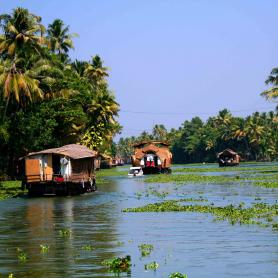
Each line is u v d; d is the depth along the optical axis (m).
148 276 26.08
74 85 118.12
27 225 45.22
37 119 104.44
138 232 39.53
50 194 78.50
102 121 145.88
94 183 87.56
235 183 96.19
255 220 44.03
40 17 104.50
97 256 30.84
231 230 39.09
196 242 34.72
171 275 25.09
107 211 54.59
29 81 96.31
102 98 143.00
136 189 86.94
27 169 78.00
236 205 56.56
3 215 53.44
